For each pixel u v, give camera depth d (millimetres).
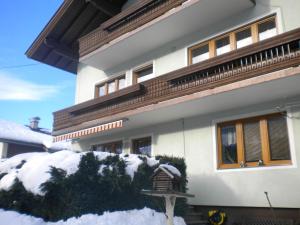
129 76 16297
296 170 9953
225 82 10398
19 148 24906
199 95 11039
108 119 14492
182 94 11602
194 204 12070
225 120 12039
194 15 12633
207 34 13156
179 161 10719
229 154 11758
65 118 17344
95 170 9086
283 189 10078
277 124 10812
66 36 19250
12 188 9586
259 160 10883
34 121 31156
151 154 14453
